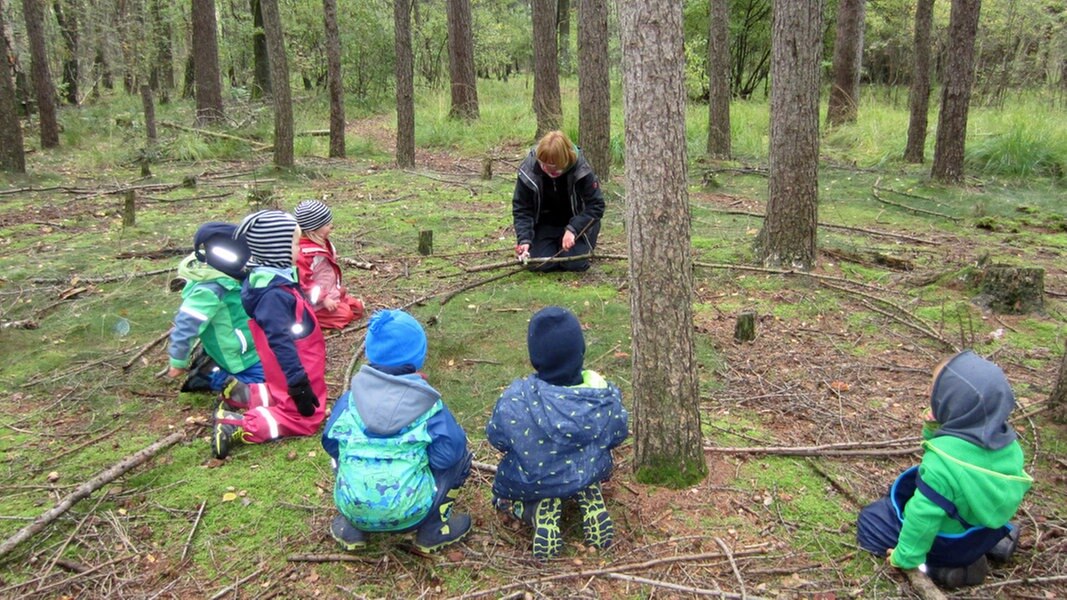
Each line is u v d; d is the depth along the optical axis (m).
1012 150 11.14
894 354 4.75
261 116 17.97
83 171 12.14
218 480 3.43
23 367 4.58
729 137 12.56
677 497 3.20
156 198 9.63
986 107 17.81
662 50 2.67
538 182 6.07
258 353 3.70
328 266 5.05
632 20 2.68
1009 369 4.51
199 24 16.69
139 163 12.96
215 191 10.26
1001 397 2.52
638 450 3.27
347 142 14.97
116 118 16.58
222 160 13.73
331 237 7.60
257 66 23.50
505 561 2.87
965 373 2.57
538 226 6.40
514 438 2.81
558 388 2.83
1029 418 3.85
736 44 21.42
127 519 3.15
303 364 3.70
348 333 5.05
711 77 12.30
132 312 5.46
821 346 4.86
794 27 5.83
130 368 4.57
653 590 2.71
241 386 3.86
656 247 2.95
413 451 2.77
